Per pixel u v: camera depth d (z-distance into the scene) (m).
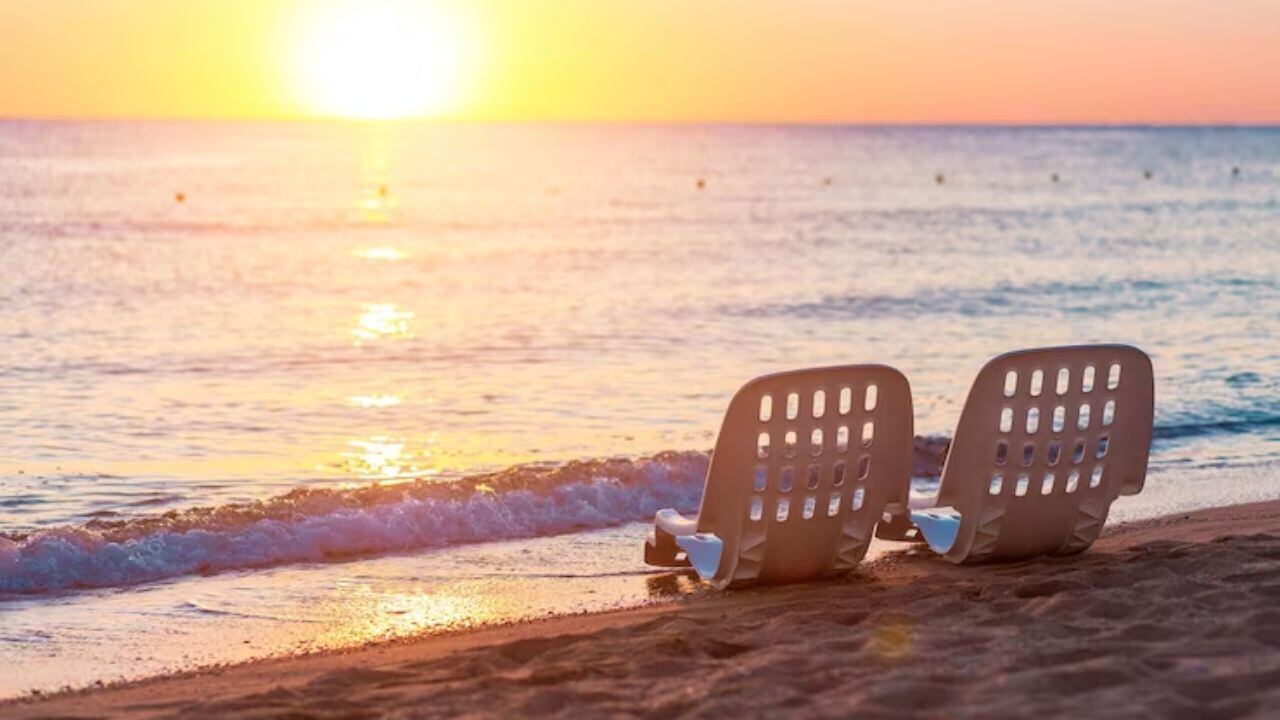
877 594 6.28
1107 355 6.67
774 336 20.00
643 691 4.50
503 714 4.30
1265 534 7.12
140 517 8.40
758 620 5.71
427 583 7.39
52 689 5.57
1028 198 67.56
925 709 4.12
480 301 25.05
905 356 17.92
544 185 82.06
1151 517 8.88
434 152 160.12
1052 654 4.64
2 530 8.55
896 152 156.62
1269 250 36.69
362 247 38.69
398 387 15.20
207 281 28.48
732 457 6.32
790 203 63.19
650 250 37.78
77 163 99.38
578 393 14.80
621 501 9.14
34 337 19.38
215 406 13.94
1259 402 13.98
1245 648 4.57
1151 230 45.19
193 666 5.92
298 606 6.93
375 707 4.51
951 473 6.79
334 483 10.41
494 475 9.15
